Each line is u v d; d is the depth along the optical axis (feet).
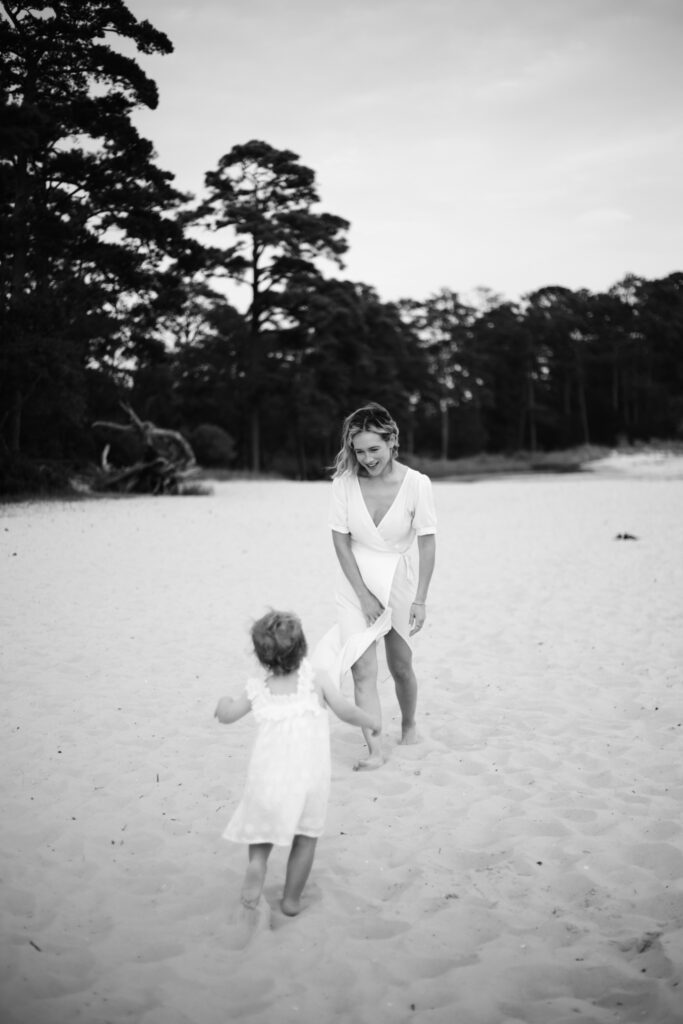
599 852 13.29
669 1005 9.62
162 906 11.91
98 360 127.95
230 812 14.84
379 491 16.90
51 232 100.27
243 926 11.39
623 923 11.42
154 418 191.93
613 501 83.35
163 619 30.01
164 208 118.73
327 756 11.88
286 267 175.73
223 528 59.88
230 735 18.61
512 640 27.02
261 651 11.91
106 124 102.06
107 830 14.15
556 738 18.31
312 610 31.81
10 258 105.60
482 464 249.14
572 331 330.95
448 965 10.59
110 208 113.50
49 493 92.02
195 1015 9.62
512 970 10.44
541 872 12.80
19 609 31.22
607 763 16.87
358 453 16.35
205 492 103.24
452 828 14.23
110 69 99.35
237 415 200.23
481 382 309.63
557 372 335.26
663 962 10.46
